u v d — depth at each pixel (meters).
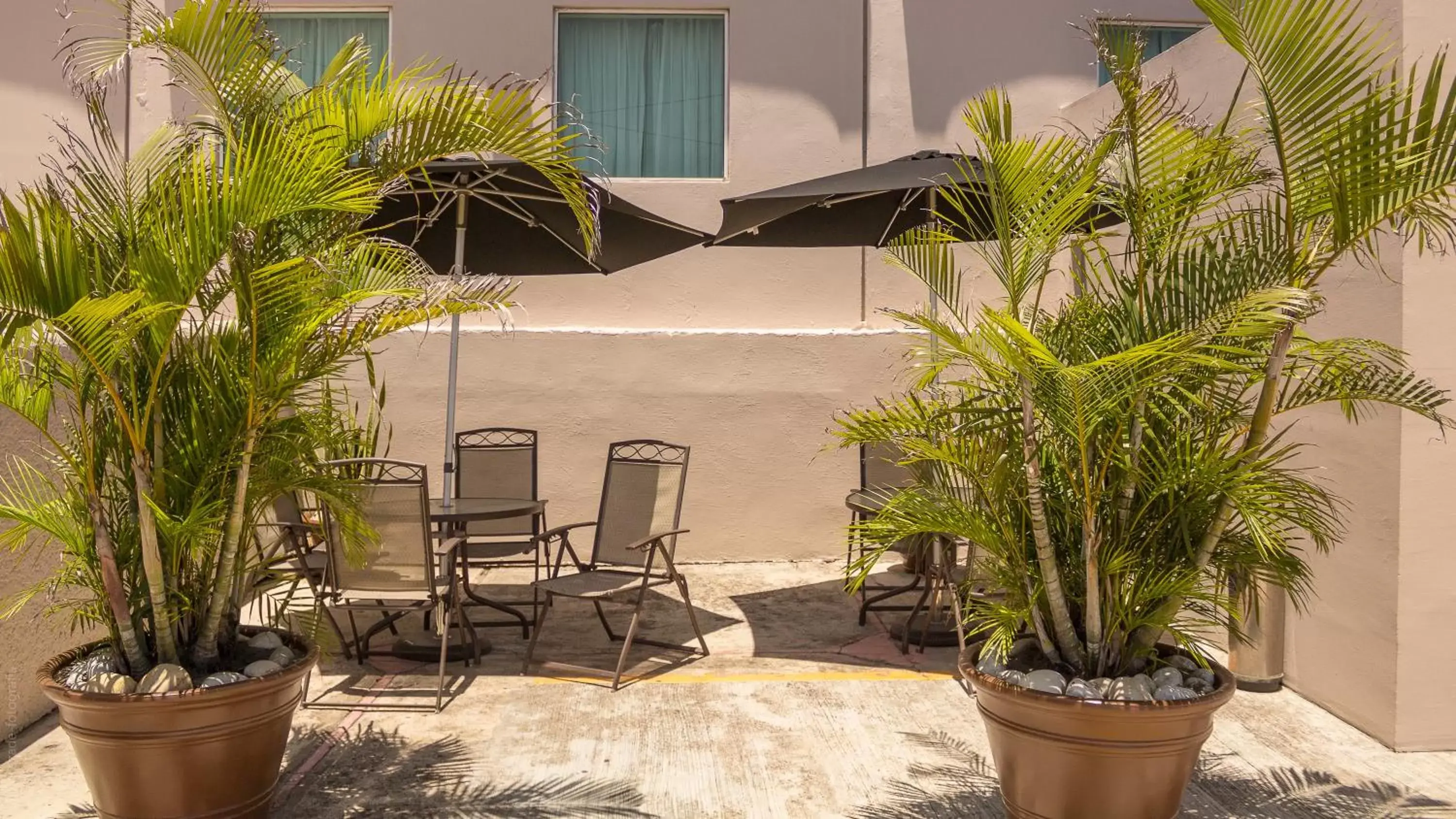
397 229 6.18
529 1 8.21
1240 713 4.84
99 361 3.18
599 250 4.97
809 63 8.34
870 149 8.38
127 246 3.43
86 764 3.35
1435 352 4.27
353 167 3.64
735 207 6.07
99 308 2.93
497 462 7.14
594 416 7.92
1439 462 4.32
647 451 7.98
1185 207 3.41
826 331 8.06
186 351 3.56
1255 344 3.43
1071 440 3.57
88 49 3.46
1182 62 6.13
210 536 3.54
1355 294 4.53
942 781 4.11
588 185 4.55
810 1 8.34
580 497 7.92
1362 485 4.55
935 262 3.51
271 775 3.60
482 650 5.86
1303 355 3.52
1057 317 3.84
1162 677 3.42
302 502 5.69
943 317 8.30
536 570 6.29
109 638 3.80
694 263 8.30
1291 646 5.12
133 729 3.25
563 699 5.05
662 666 5.61
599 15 8.38
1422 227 3.29
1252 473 3.23
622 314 8.30
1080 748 3.21
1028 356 3.27
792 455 8.03
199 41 3.42
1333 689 4.78
